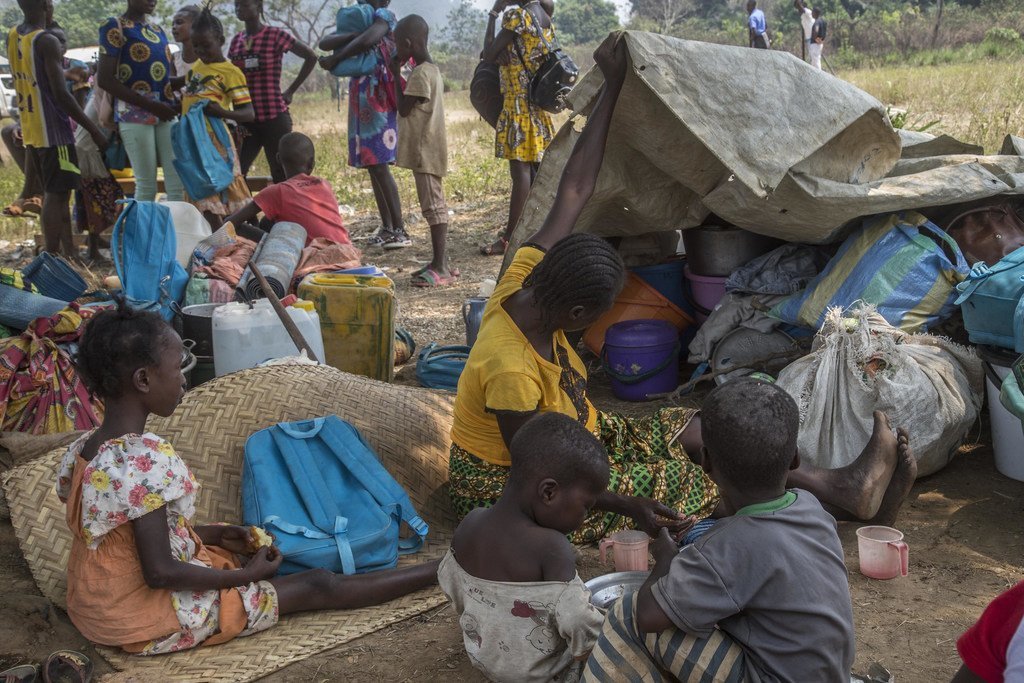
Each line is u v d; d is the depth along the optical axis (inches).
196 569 123.6
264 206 261.4
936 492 163.5
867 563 138.3
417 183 313.0
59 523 143.6
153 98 317.1
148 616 124.2
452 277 321.1
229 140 303.7
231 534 136.2
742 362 198.8
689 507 143.3
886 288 177.0
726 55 160.2
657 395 209.8
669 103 155.9
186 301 215.3
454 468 145.9
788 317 189.8
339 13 342.3
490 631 108.5
